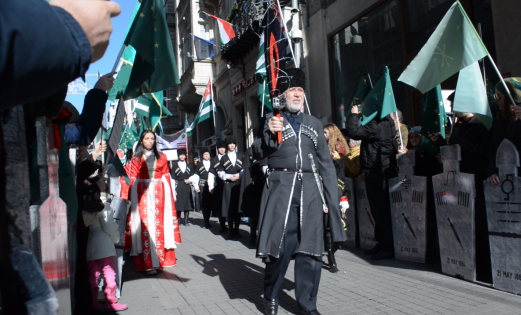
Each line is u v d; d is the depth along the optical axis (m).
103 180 3.87
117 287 4.33
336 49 10.26
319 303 3.90
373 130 5.67
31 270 0.84
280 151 3.55
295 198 3.48
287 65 11.83
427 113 5.52
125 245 5.52
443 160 4.68
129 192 5.52
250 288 4.59
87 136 2.60
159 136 13.22
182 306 4.03
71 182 2.43
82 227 3.47
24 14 0.67
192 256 6.76
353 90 9.71
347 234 6.90
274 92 3.62
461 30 4.05
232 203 8.59
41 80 0.70
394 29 8.41
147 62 3.53
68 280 1.82
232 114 17.97
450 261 4.60
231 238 8.59
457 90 4.18
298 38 9.45
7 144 0.85
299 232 3.49
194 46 21.78
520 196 3.80
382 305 3.75
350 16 9.64
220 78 19.34
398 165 5.58
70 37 0.72
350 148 6.95
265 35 3.84
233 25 14.80
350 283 4.54
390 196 5.70
